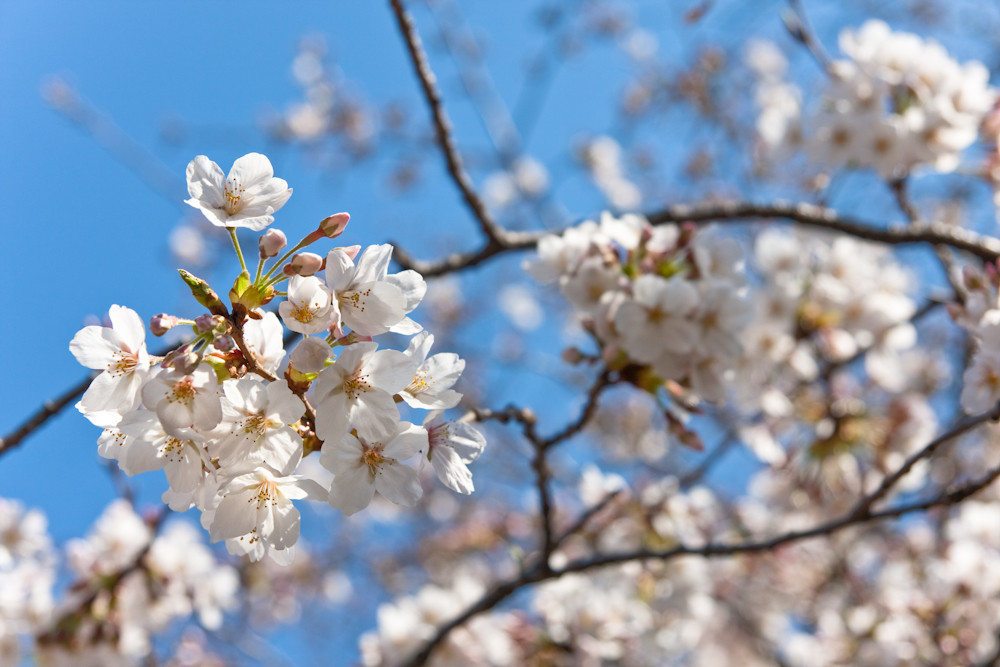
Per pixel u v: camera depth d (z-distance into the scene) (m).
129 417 2.04
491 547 10.52
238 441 2.05
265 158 2.26
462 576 6.34
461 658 5.80
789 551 8.26
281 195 2.25
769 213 4.87
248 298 2.15
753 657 11.05
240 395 2.02
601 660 6.05
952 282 5.07
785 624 10.20
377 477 2.20
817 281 5.15
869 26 4.90
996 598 5.41
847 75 4.83
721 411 8.76
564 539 4.18
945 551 5.87
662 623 5.89
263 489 2.16
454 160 4.38
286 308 2.14
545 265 3.69
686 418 3.56
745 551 3.96
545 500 3.90
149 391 1.96
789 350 5.14
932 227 4.81
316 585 11.57
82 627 5.12
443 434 2.46
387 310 2.21
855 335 5.13
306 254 2.16
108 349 2.15
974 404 3.35
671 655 5.82
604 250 3.47
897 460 5.41
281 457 2.03
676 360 3.37
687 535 5.97
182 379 1.99
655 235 3.64
